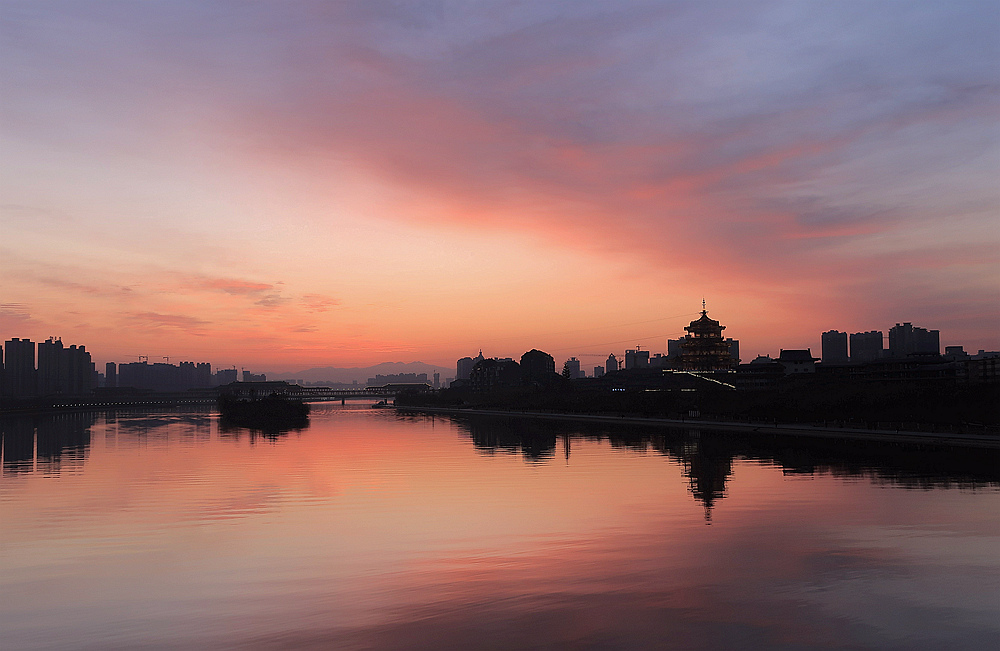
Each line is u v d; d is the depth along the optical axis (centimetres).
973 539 3612
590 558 3300
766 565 3131
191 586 2925
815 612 2503
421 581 2953
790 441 9994
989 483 5566
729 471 6575
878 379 18025
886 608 2538
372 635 2331
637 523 4134
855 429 11381
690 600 2652
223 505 4912
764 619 2438
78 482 6259
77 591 2872
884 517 4209
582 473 6612
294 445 10638
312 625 2436
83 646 2284
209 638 2333
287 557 3397
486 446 10094
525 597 2712
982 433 9556
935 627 2347
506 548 3538
